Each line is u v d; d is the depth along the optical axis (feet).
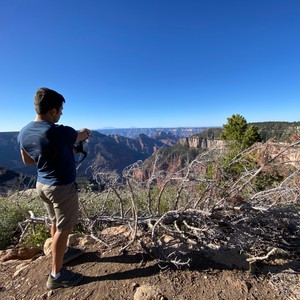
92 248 9.86
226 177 11.11
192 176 10.24
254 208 9.08
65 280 7.82
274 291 7.28
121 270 8.43
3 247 13.05
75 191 7.92
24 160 8.32
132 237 10.06
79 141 8.50
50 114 7.70
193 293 7.33
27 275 8.77
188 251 9.11
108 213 13.42
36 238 12.38
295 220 9.38
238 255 8.89
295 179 10.36
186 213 9.56
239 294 7.22
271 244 9.25
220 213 10.02
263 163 10.20
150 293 7.30
